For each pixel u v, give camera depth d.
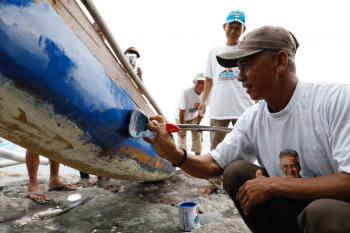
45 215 2.27
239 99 2.88
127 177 1.99
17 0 0.90
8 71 0.92
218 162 1.53
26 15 0.93
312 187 1.09
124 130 1.49
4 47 0.88
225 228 1.97
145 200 2.69
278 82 1.19
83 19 1.31
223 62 1.31
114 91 1.41
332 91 1.16
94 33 1.39
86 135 1.29
